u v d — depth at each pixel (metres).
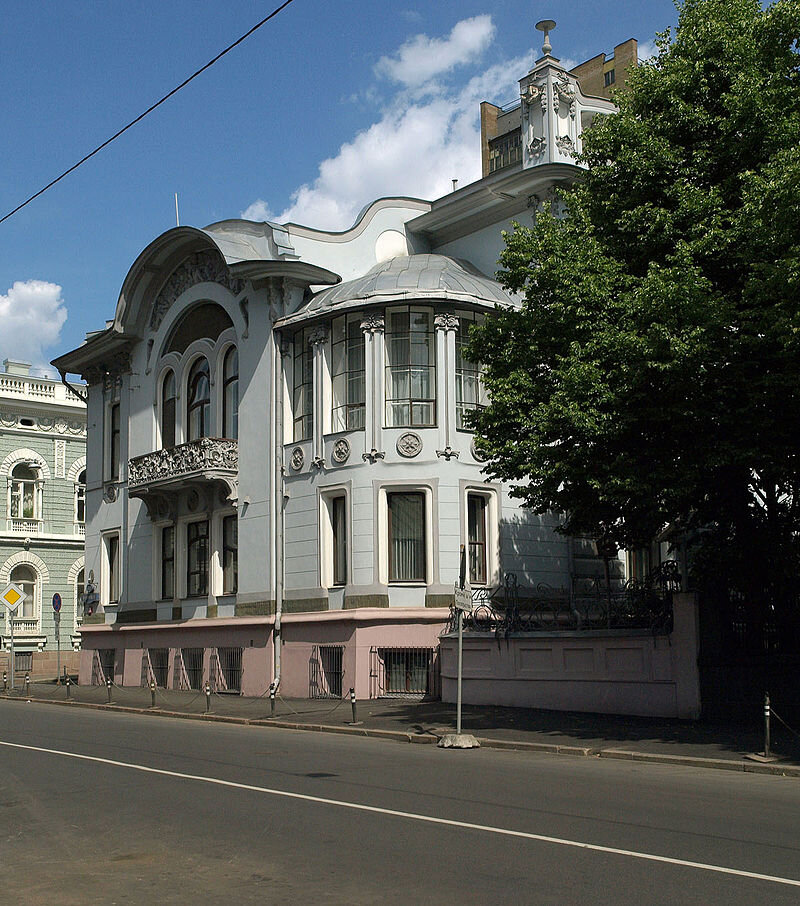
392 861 8.38
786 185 15.11
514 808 10.85
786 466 17.53
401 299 27.80
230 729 21.92
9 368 54.75
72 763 15.05
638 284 18.47
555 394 17.97
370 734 20.22
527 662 23.20
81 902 7.38
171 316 35.31
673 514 20.11
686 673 20.19
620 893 7.32
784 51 18.33
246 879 7.91
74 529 53.62
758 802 11.41
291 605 29.30
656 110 19.62
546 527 29.88
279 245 31.00
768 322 16.33
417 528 27.75
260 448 30.72
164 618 34.66
